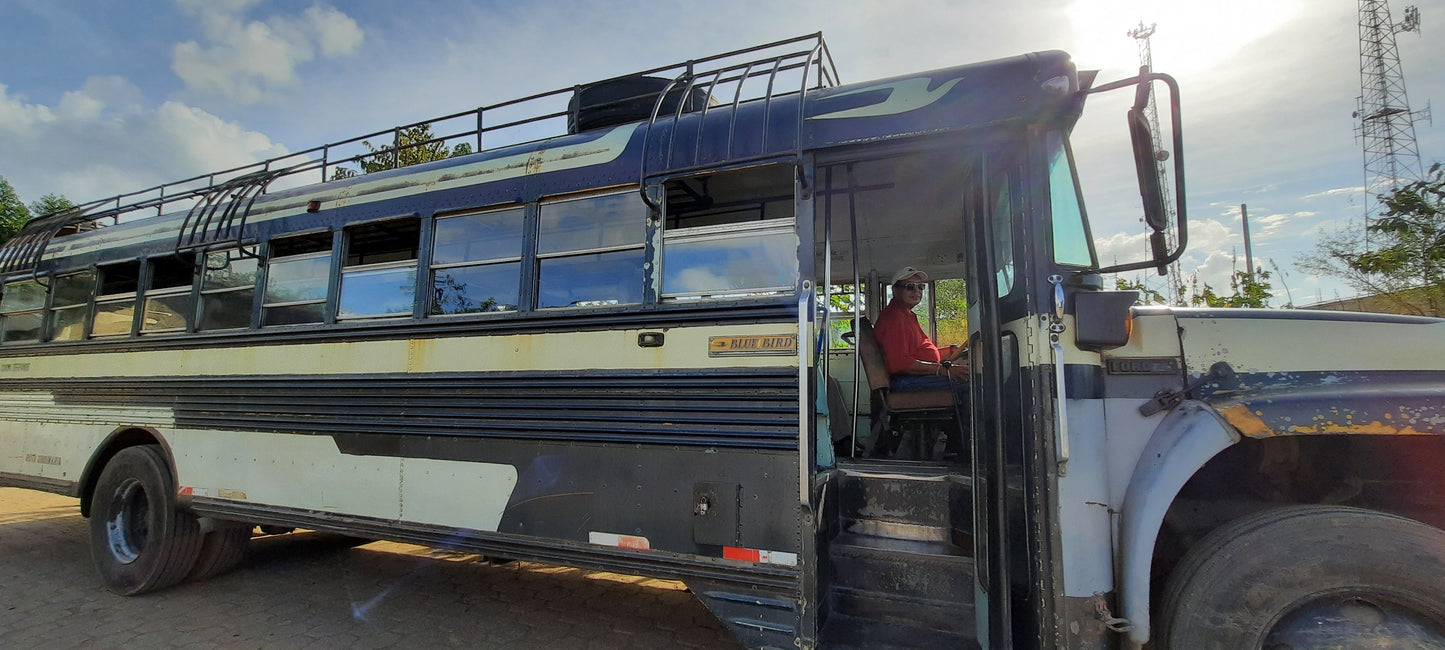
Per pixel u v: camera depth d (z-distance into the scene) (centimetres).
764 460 275
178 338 447
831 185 343
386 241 418
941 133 270
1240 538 234
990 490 263
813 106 293
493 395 332
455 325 345
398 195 380
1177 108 228
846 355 485
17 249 575
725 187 317
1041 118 258
